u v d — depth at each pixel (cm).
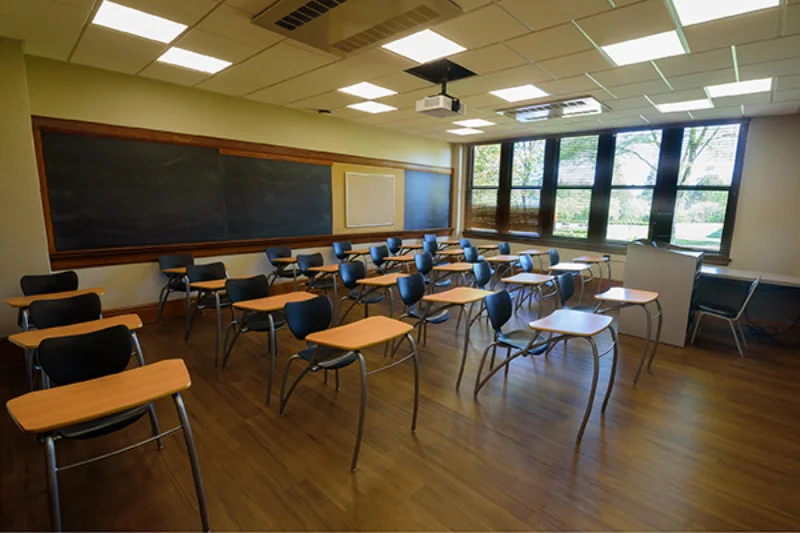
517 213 848
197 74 427
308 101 543
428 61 377
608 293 363
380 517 188
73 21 301
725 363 380
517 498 200
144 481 212
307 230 652
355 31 283
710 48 329
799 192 540
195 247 522
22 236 366
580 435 250
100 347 206
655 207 668
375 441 248
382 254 625
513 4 265
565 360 383
